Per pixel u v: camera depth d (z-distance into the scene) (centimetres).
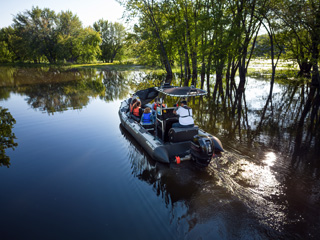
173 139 514
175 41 1916
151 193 402
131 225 327
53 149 627
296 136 680
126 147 635
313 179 426
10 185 449
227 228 305
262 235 291
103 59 6769
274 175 441
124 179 460
